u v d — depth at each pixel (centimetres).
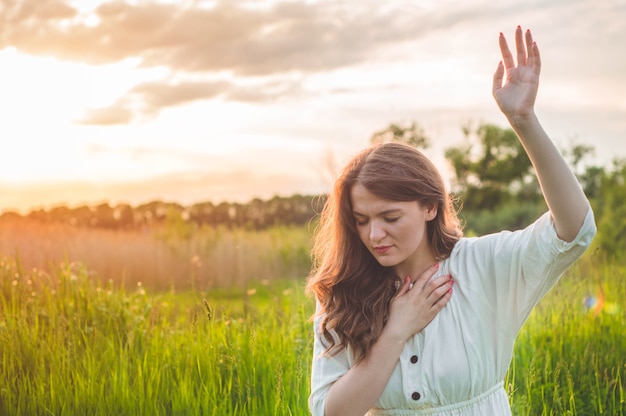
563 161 231
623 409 415
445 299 256
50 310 507
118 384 429
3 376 429
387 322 258
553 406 406
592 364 461
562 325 509
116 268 1081
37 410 419
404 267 269
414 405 256
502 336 257
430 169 256
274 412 395
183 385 418
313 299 594
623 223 1338
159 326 518
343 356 266
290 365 445
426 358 255
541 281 244
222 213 2239
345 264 265
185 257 1212
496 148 3189
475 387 255
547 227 239
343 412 254
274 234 1652
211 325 465
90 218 1652
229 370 446
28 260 865
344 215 261
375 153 253
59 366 437
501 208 2759
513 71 237
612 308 555
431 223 265
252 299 964
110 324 499
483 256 259
